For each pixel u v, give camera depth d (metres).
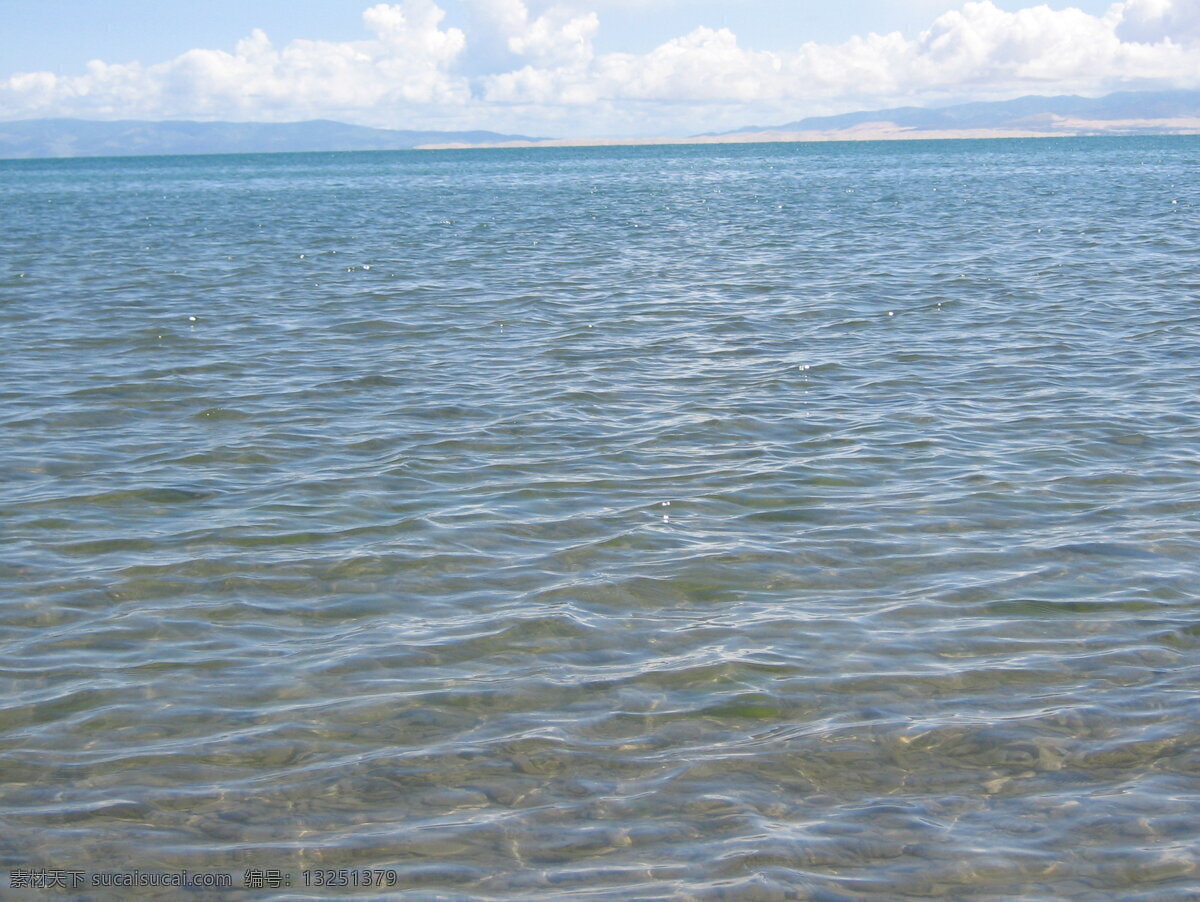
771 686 8.20
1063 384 17.39
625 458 13.94
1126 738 7.42
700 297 26.72
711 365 19.22
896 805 6.76
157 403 17.00
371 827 6.60
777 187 83.50
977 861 6.22
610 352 20.47
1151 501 12.04
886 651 8.73
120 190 99.38
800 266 32.34
